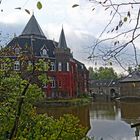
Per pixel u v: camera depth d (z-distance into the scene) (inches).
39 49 3208.7
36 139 422.0
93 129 1307.8
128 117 1790.1
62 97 3267.7
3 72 339.3
